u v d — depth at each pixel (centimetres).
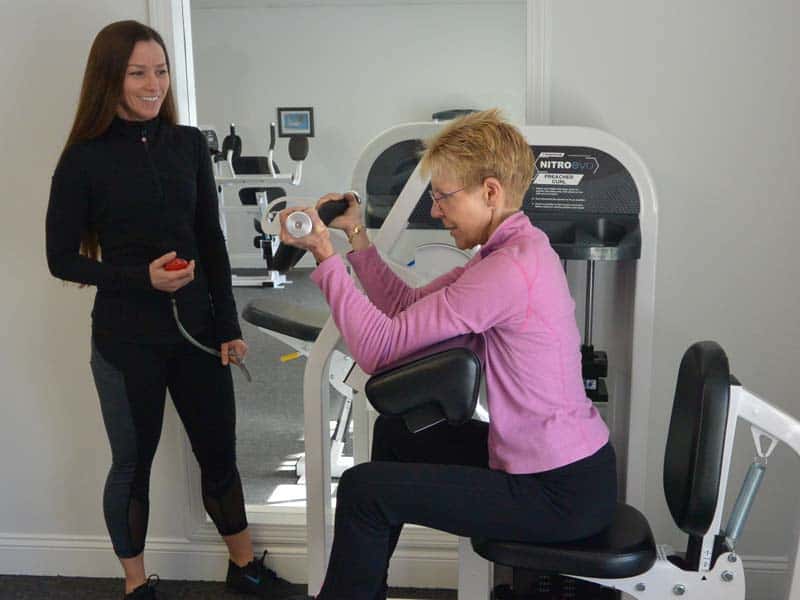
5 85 210
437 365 122
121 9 205
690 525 130
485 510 127
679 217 200
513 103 733
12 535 237
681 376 137
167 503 231
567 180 161
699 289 203
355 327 127
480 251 132
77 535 236
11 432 231
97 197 177
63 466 232
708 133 195
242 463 301
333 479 283
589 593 194
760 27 189
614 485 132
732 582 135
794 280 200
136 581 206
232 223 726
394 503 127
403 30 724
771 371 206
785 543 213
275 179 545
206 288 196
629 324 173
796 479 209
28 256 219
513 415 127
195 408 200
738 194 197
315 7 723
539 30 193
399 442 155
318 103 740
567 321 127
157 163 180
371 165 190
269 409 363
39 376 227
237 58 735
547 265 126
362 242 158
